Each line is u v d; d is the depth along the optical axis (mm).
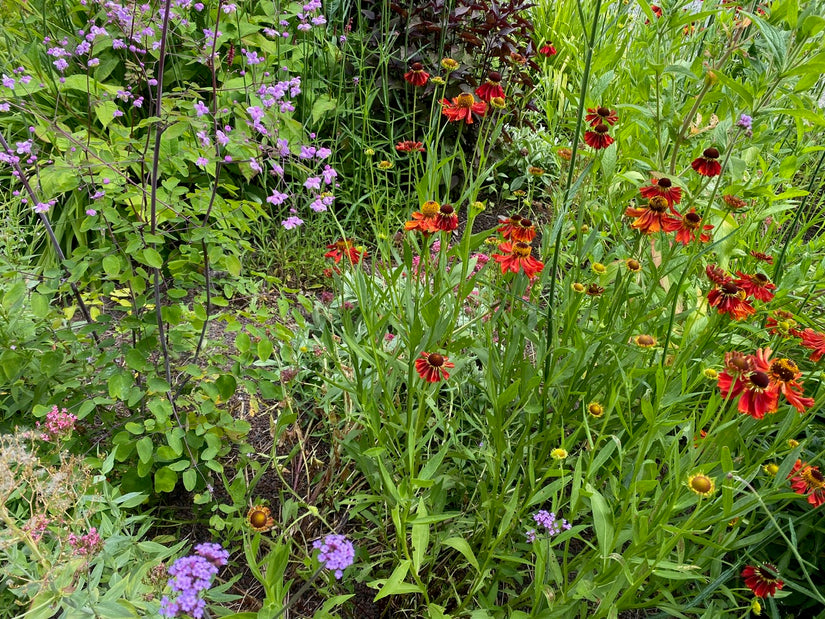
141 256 1779
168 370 1881
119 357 2314
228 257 1955
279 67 3346
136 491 1917
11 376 1820
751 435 1797
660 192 1893
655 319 2068
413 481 1435
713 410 1518
